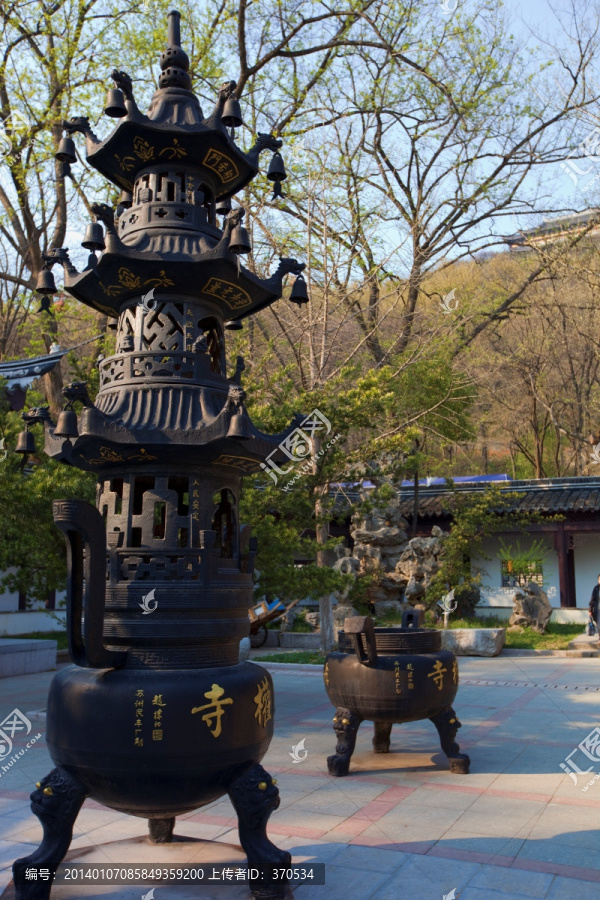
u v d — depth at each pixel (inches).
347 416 415.2
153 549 155.8
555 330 1060.5
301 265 183.5
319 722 355.3
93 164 181.2
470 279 1002.7
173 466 162.2
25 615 704.4
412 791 237.5
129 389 166.1
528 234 895.1
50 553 351.6
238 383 184.4
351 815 213.2
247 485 392.8
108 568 157.0
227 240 159.2
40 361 557.6
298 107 749.9
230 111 166.6
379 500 501.4
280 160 184.4
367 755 289.3
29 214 684.7
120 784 143.4
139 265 162.1
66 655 641.0
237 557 169.9
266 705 159.5
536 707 384.2
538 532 814.5
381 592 745.6
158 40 617.0
